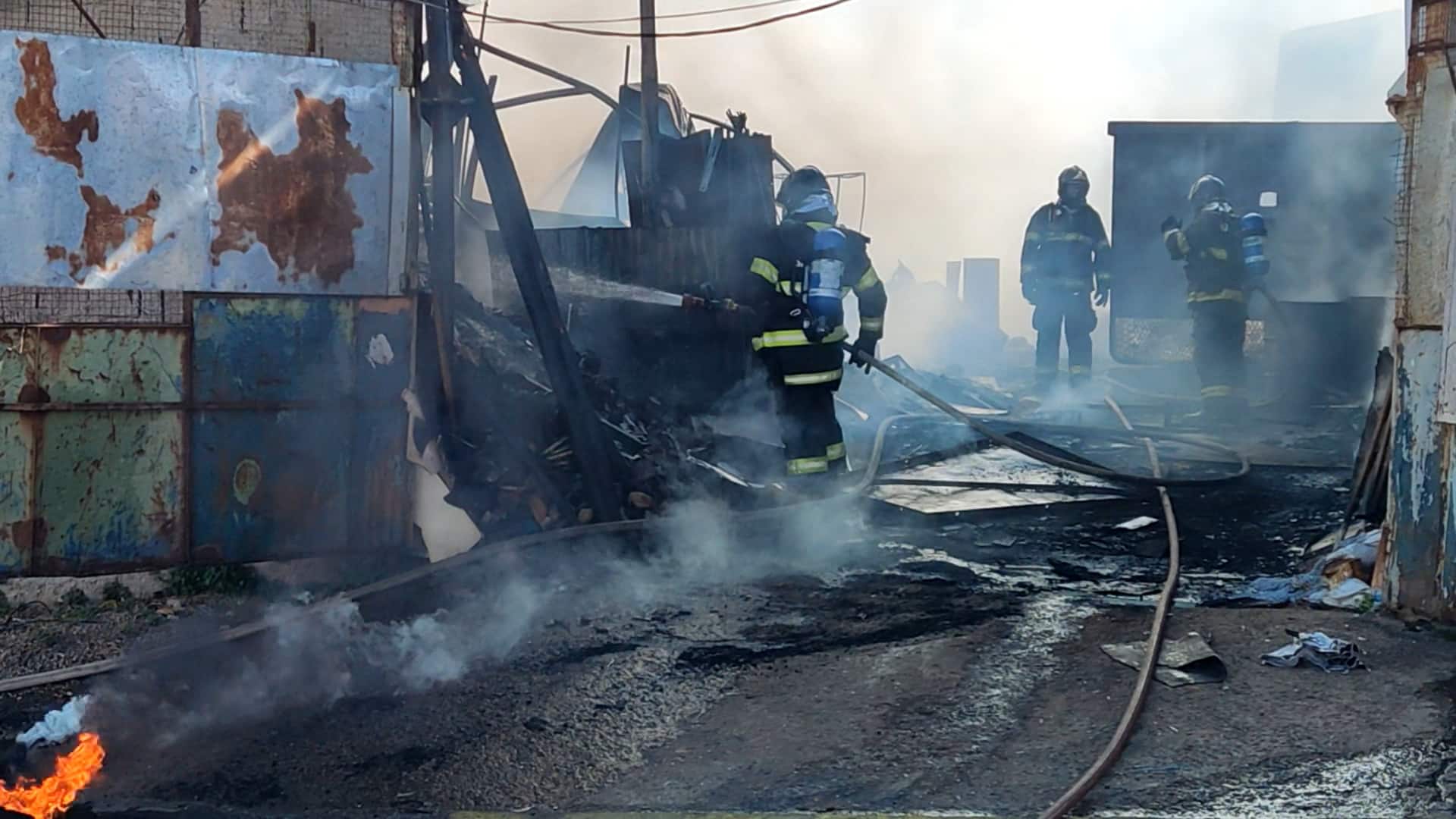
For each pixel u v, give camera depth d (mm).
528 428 5918
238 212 4922
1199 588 5031
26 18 4688
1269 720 3457
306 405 5059
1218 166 12789
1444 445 4246
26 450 4793
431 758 3373
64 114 4723
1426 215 4234
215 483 4988
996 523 6387
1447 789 3010
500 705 3766
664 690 3877
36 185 4727
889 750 3344
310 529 5109
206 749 3453
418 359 5176
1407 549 4395
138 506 4922
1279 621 4395
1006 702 3670
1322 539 5676
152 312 4895
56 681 3986
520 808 3053
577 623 4586
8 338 4758
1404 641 4109
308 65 4945
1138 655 4016
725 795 3086
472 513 5348
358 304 5090
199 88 4840
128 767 3336
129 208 4812
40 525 4828
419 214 5703
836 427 6277
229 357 4969
